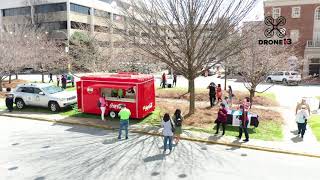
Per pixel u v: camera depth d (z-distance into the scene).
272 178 10.02
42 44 37.06
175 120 13.30
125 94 17.45
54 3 58.97
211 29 16.50
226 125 16.25
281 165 11.14
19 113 19.34
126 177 10.05
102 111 17.16
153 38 16.61
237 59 22.77
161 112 19.08
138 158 11.77
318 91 30.52
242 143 13.36
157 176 10.13
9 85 33.12
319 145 13.10
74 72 44.31
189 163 11.27
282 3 43.19
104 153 12.34
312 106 22.14
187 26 15.85
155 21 16.27
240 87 32.72
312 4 42.09
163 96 25.45
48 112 19.53
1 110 20.27
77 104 19.62
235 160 11.61
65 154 12.20
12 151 12.54
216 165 11.10
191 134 14.66
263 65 21.19
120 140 14.07
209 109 19.91
